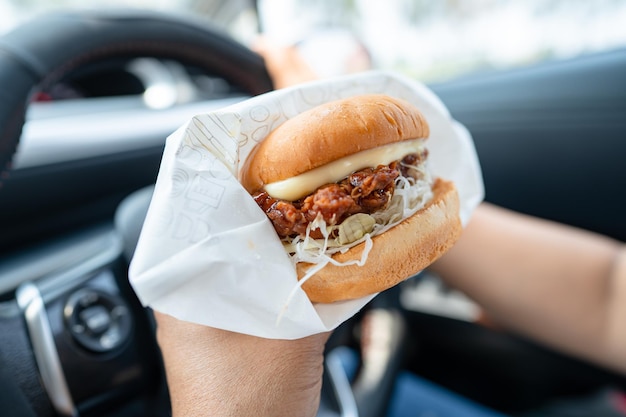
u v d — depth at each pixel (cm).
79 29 25
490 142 44
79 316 22
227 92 59
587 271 34
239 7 58
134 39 27
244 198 19
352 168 19
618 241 40
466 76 47
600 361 33
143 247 17
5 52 22
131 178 37
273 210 19
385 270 19
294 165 19
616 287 34
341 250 19
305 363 19
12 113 21
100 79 59
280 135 20
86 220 35
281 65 34
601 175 39
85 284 22
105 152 35
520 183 44
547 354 38
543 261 35
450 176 26
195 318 18
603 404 35
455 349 42
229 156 19
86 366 21
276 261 19
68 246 29
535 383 39
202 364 19
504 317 36
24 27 24
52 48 23
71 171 33
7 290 24
